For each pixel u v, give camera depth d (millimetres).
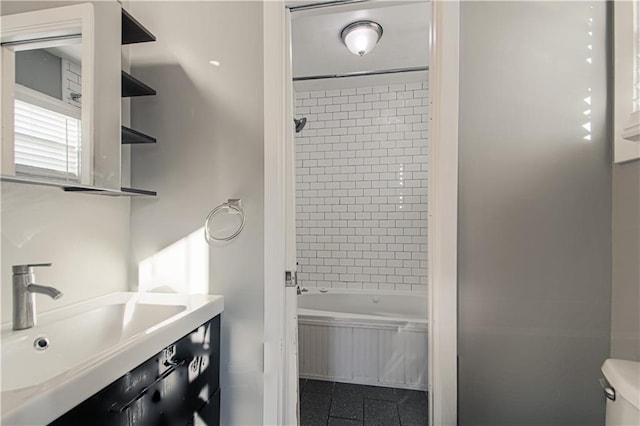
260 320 1218
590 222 966
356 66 2357
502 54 1029
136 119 1308
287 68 1264
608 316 951
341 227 2855
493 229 1032
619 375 818
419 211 2703
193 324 1001
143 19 1312
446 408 1041
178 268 1280
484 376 1036
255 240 1228
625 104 925
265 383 1190
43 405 533
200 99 1270
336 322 1959
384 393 1824
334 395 1805
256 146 1228
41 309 955
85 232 1116
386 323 1893
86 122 1044
